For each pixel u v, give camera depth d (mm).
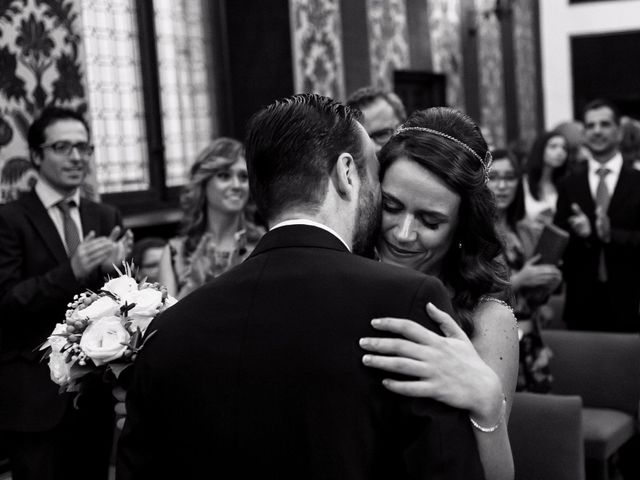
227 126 6824
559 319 5664
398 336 1562
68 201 3838
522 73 13367
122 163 5824
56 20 4516
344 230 1708
